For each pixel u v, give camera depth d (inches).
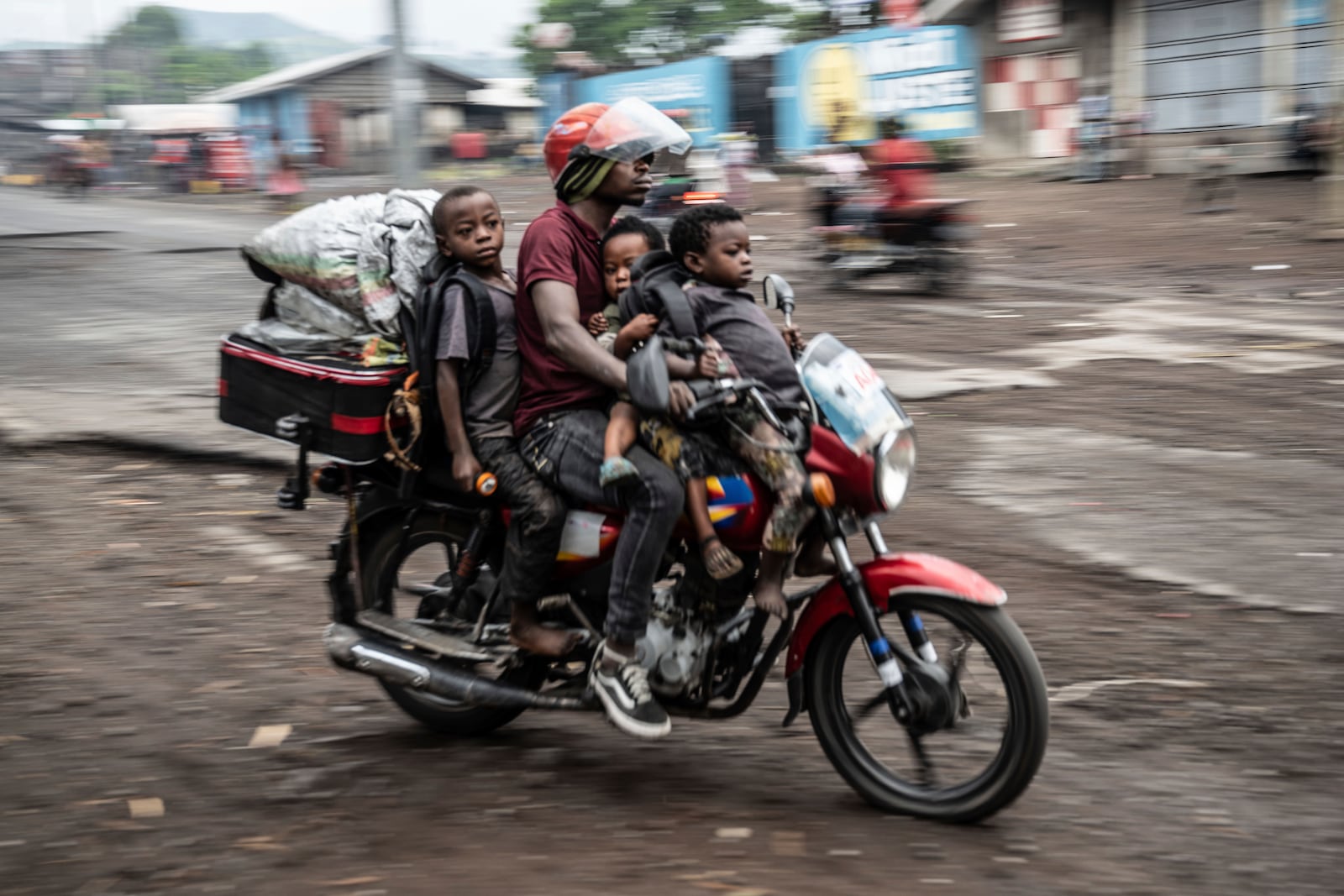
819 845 130.3
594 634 143.6
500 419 143.7
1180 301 494.6
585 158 137.9
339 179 1664.6
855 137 1186.0
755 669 138.8
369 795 142.6
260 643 186.7
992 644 129.9
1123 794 140.9
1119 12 1059.3
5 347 405.1
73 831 134.1
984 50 1149.7
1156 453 278.5
